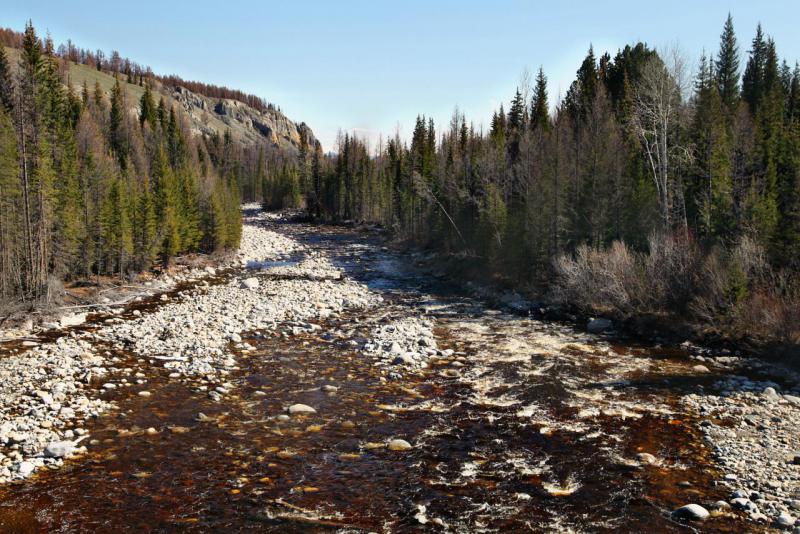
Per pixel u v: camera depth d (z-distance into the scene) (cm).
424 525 791
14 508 805
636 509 831
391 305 2755
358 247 5859
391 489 898
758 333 1808
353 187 9175
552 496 877
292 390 1398
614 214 2994
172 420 1170
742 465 973
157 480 909
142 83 19862
